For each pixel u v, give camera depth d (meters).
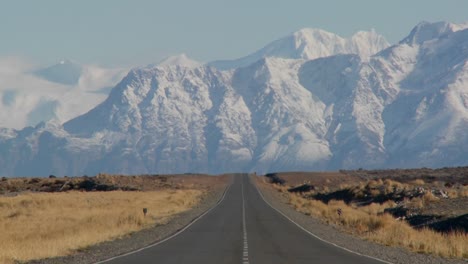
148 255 62.38
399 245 75.25
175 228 96.31
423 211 108.06
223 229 94.69
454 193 123.06
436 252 66.94
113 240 78.50
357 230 94.44
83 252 66.06
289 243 74.75
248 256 61.59
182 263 56.22
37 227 90.31
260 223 106.19
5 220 104.25
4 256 57.56
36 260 59.25
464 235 78.31
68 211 121.25
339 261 58.25
